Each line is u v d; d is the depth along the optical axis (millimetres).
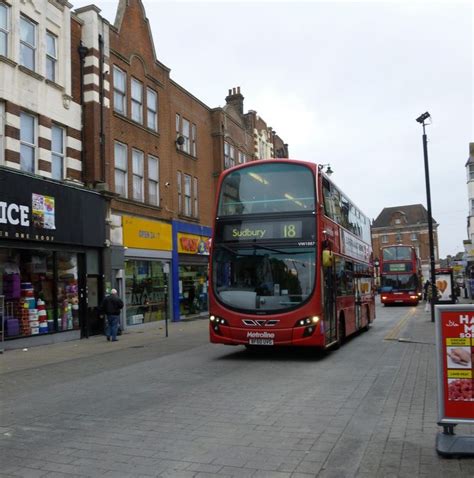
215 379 9586
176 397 8031
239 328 11680
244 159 35250
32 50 16719
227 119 32250
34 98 16516
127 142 21422
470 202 45812
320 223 11875
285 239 11852
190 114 28078
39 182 15867
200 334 18906
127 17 21938
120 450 5438
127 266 21203
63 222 16859
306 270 11578
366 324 18922
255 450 5359
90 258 18734
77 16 19297
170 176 25156
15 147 15555
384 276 40531
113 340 17141
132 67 22125
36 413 7207
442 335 5203
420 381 8930
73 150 18422
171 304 24656
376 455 5059
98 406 7543
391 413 6754
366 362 11336
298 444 5539
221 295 11992
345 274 14938
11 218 14688
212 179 30641
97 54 19500
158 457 5195
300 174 12195
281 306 11484
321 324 11453
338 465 4859
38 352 14320
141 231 22062
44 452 5426
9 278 15227
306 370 10445
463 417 5094
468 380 5102
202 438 5816
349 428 6125
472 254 42906
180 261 25703
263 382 9203
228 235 12281
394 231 103562
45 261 16672
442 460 4863
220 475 4668
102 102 19500
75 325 17797
